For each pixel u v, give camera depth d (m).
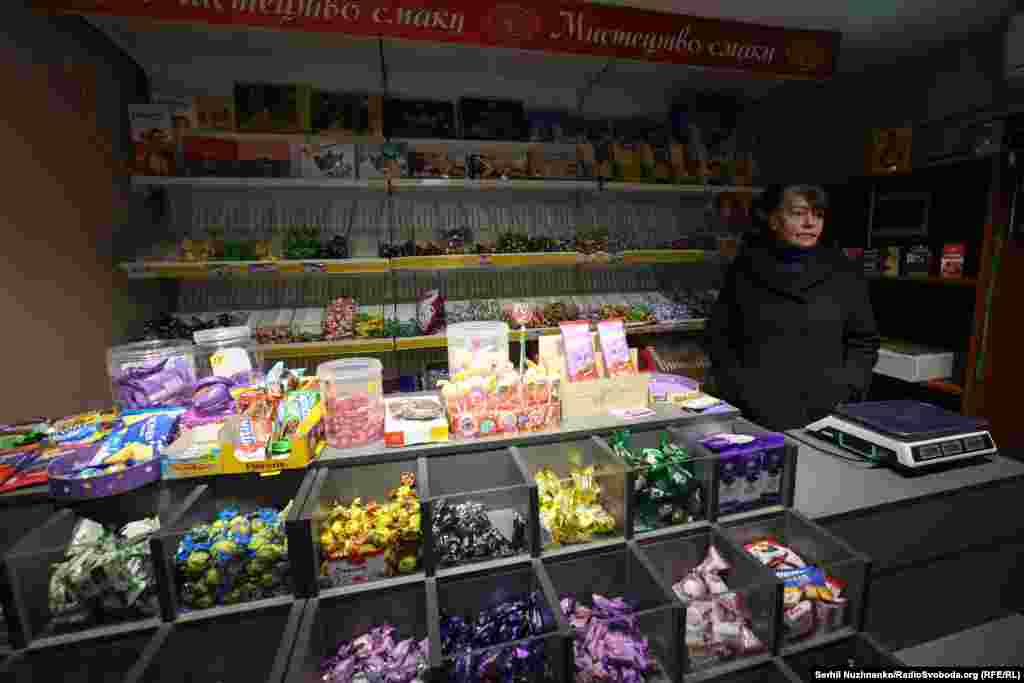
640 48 2.60
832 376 2.21
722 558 1.24
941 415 1.64
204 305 3.18
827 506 1.32
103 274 2.48
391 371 3.46
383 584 1.10
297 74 3.16
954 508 1.42
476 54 3.10
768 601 1.08
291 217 3.27
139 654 1.00
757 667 1.07
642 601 1.15
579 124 3.53
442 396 1.45
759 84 3.70
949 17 2.76
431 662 0.92
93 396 2.35
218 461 1.14
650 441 1.48
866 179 3.23
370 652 1.06
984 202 2.62
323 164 2.95
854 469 1.54
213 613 1.01
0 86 1.87
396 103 3.15
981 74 2.98
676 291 3.75
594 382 1.49
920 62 3.31
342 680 1.02
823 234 3.57
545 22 2.45
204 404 1.26
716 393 2.50
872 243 3.22
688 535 1.27
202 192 3.14
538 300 3.48
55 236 2.14
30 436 1.29
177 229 3.07
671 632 1.01
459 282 3.51
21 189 1.95
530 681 0.99
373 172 3.01
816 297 2.19
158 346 1.49
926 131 3.27
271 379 1.37
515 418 1.36
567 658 0.94
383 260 2.89
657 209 3.88
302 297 3.30
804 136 4.12
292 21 2.19
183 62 3.00
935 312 3.04
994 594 1.51
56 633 0.98
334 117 3.01
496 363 1.46
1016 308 2.67
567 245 3.29
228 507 1.27
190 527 1.10
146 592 1.02
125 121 2.79
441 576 1.12
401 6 2.26
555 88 3.62
